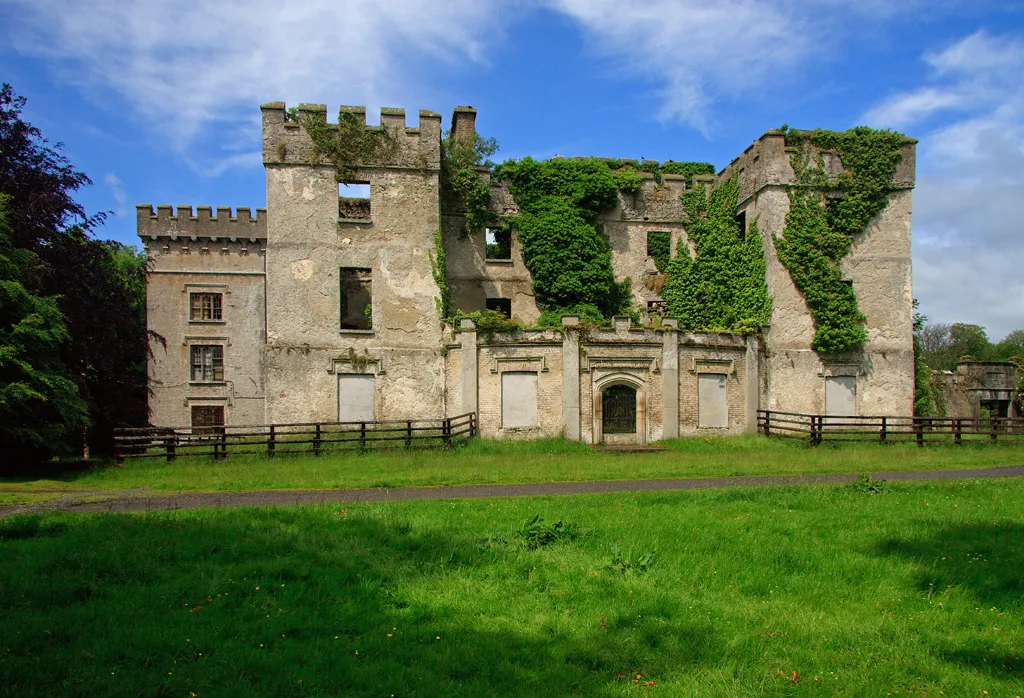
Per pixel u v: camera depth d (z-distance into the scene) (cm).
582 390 2938
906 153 3369
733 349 3119
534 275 3453
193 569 1024
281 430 3017
